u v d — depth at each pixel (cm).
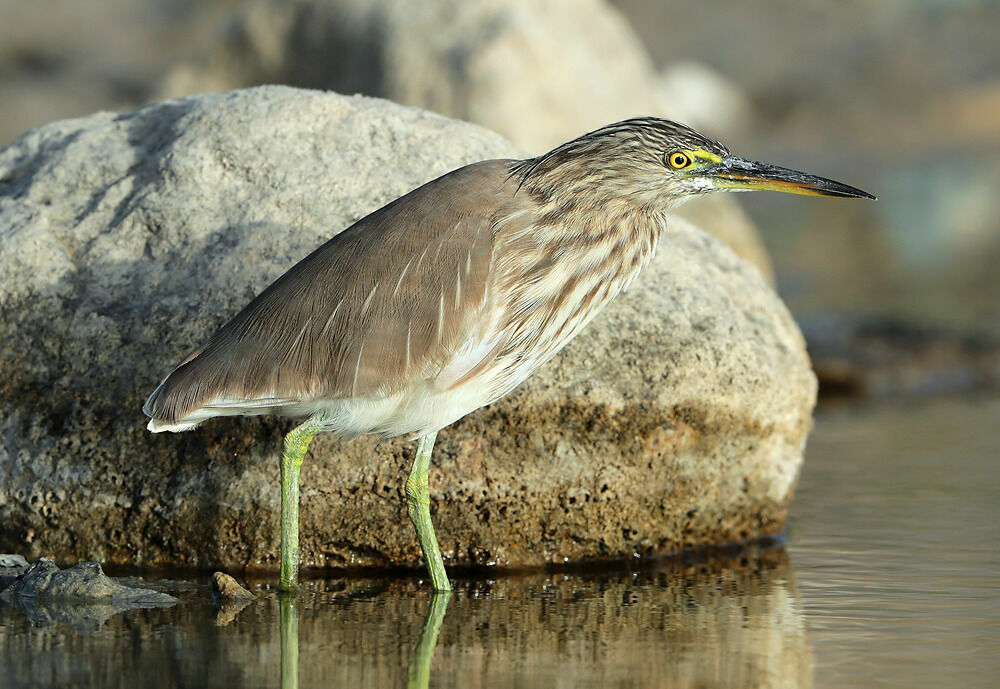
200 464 1173
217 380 1042
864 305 2709
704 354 1223
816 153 4900
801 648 948
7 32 4362
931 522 1316
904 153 4909
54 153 1312
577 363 1193
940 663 912
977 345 2347
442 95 2252
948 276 3062
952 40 5566
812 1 5569
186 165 1252
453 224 1055
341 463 1165
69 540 1191
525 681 881
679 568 1198
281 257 1205
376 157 1270
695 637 979
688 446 1225
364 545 1185
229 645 949
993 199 4156
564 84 2319
